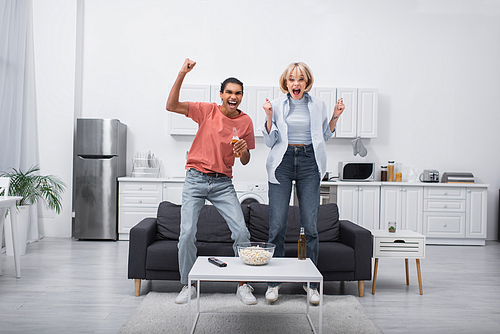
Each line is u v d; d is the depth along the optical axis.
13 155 4.43
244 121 2.58
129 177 5.08
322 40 5.62
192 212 2.52
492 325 2.30
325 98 5.26
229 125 2.53
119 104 5.54
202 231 2.98
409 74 5.62
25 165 4.80
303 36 5.62
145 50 5.56
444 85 5.62
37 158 5.17
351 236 2.83
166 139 5.57
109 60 5.54
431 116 5.62
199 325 2.19
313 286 2.64
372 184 4.96
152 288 2.92
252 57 5.60
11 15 4.34
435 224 5.02
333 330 2.15
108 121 4.96
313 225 2.52
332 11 5.61
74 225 5.09
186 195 2.55
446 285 3.16
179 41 5.58
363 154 5.25
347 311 2.45
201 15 5.58
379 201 4.99
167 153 5.56
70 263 3.69
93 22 5.52
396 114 5.62
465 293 2.95
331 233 3.06
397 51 5.62
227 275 1.80
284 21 5.61
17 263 3.15
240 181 5.29
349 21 5.61
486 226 5.02
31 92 5.02
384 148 5.61
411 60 5.62
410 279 3.33
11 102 4.33
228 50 5.60
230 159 2.58
